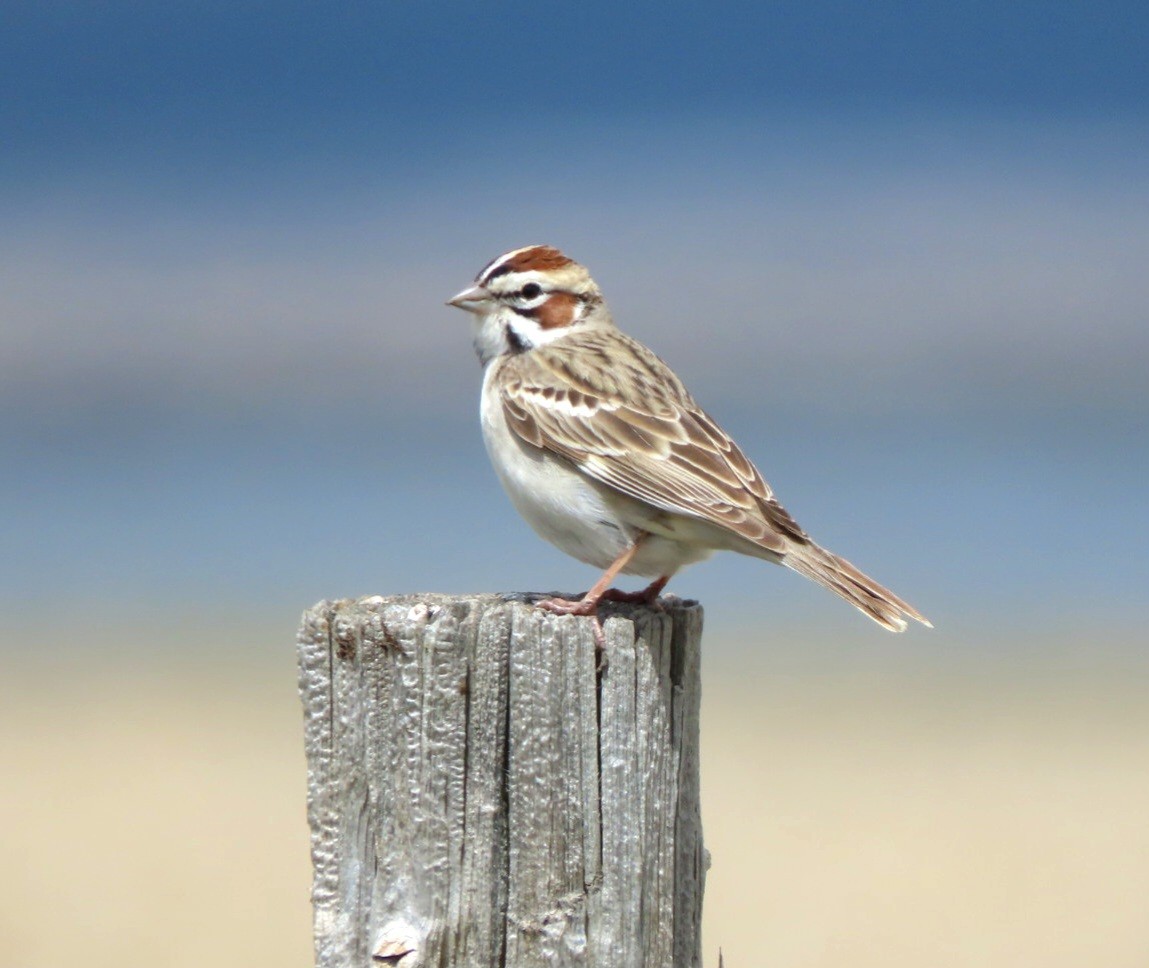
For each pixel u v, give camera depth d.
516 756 6.81
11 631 24.42
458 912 6.75
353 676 6.77
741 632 24.84
